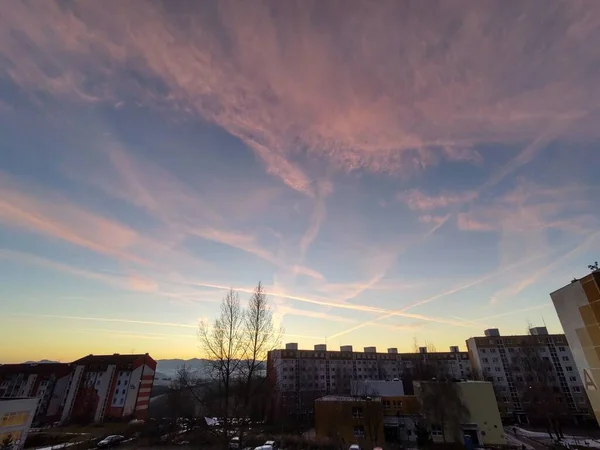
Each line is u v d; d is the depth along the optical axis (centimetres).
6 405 3095
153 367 7669
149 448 3891
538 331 7631
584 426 5728
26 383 6794
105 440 4094
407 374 8300
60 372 7075
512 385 6900
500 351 7381
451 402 4081
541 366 6406
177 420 5303
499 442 3862
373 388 4828
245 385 2467
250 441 3909
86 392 6612
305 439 4069
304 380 8156
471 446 3747
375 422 4019
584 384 1617
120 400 6588
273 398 5738
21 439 3247
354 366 8875
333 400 4325
